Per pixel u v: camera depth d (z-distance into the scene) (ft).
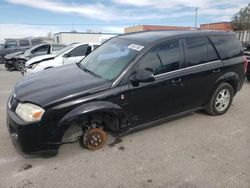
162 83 12.57
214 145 12.42
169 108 13.41
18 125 10.04
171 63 13.04
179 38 13.61
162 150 11.91
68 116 10.28
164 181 9.61
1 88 25.54
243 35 87.92
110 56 13.38
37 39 63.57
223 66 15.30
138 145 12.36
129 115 12.00
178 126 14.62
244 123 15.21
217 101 15.87
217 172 10.16
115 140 12.83
